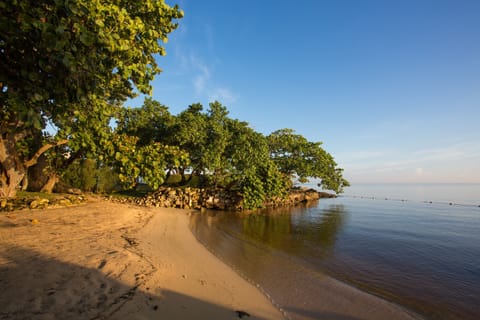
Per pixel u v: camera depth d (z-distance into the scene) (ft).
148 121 92.12
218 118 95.09
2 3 12.17
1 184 44.70
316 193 178.81
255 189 91.40
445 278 28.89
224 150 91.50
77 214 39.81
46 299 13.15
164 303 15.70
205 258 29.66
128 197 86.38
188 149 90.02
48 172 67.97
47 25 11.83
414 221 77.77
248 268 28.48
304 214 90.89
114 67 17.30
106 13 15.28
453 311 21.03
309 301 21.06
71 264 18.48
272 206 116.06
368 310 20.25
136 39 20.33
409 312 20.43
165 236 38.01
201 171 101.09
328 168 143.95
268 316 17.38
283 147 136.87
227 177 97.91
